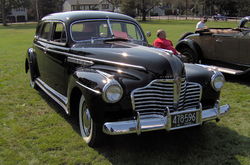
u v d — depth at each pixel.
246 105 5.88
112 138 4.32
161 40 7.01
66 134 4.48
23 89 7.10
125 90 3.61
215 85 4.22
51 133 4.54
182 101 3.90
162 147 4.11
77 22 5.02
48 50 5.47
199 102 3.95
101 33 5.16
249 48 7.22
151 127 3.56
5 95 6.59
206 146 4.14
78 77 4.01
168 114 3.62
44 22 6.18
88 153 3.92
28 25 51.94
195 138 4.39
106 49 4.38
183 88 3.88
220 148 4.08
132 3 53.56
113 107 3.57
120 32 5.36
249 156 3.86
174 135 4.50
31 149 4.02
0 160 3.73
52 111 5.55
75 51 4.62
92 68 4.18
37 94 6.68
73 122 5.00
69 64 4.70
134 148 4.07
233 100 6.20
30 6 72.44
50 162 3.70
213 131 4.64
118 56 4.07
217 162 3.72
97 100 3.58
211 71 4.36
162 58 3.82
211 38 8.23
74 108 4.47
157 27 33.50
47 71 5.76
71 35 4.90
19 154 3.89
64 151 3.97
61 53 4.96
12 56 12.84
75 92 4.34
